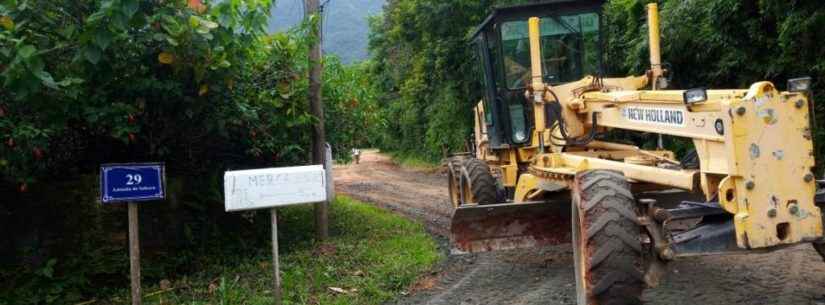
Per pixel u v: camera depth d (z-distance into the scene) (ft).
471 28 70.85
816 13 32.01
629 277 15.10
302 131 31.32
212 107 25.94
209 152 29.43
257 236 31.19
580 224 16.49
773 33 37.42
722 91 15.34
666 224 15.66
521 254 26.94
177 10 22.80
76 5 22.24
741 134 13.75
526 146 28.45
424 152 104.22
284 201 20.07
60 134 24.16
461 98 79.46
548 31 28.17
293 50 30.09
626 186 16.24
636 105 19.13
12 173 22.36
